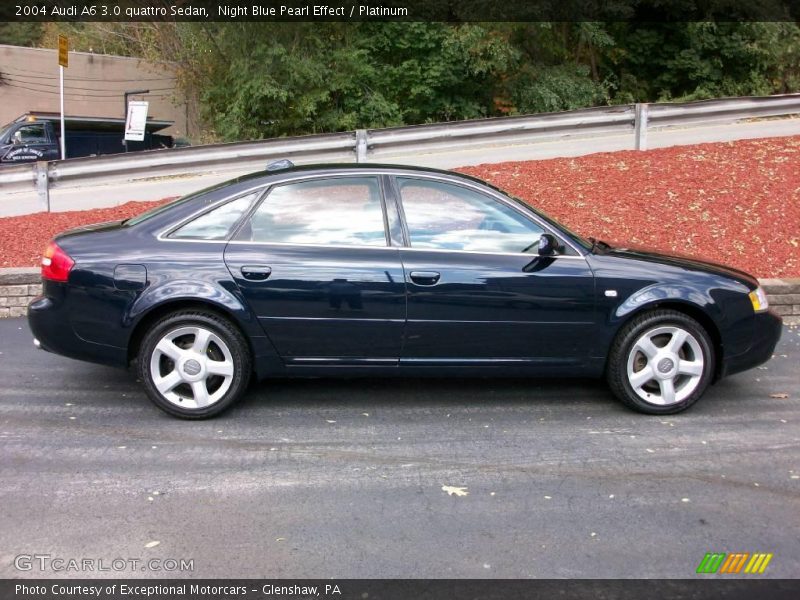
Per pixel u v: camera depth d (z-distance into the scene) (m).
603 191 9.94
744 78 20.66
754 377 6.12
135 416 5.12
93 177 10.02
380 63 16.97
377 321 4.98
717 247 8.52
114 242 4.99
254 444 4.69
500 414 5.25
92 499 3.95
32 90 27.89
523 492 4.09
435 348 5.06
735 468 4.42
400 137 10.99
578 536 3.65
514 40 17.75
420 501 3.98
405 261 4.98
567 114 11.55
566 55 19.12
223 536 3.61
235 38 16.02
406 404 5.43
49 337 4.99
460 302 4.98
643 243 8.60
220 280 4.88
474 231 5.12
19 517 3.76
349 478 4.24
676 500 4.02
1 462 4.38
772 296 7.50
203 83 19.55
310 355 5.04
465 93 17.94
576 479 4.26
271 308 4.92
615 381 5.19
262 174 5.21
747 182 10.04
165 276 4.87
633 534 3.67
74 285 4.90
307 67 15.62
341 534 3.64
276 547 3.52
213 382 5.11
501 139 11.45
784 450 4.68
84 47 29.62
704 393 5.63
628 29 19.77
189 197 5.16
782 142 11.53
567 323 5.08
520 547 3.54
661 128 12.57
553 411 5.32
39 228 8.88
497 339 5.07
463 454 4.58
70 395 5.51
